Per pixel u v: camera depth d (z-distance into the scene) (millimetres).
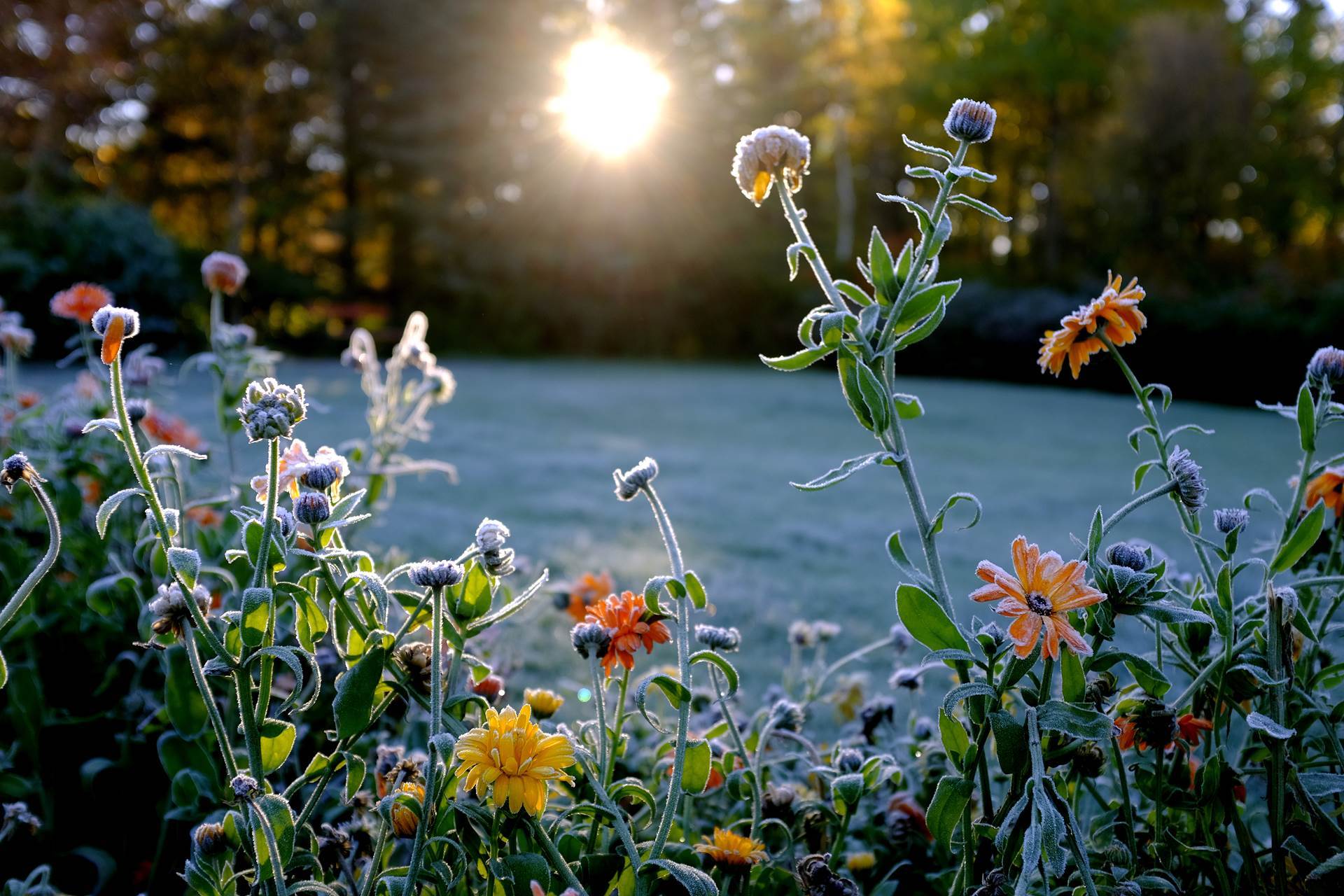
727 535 5254
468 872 1125
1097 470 8734
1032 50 26359
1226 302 17062
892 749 1764
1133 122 21984
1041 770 931
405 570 1063
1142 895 1111
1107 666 1032
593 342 22578
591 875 1135
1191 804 1138
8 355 2385
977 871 1128
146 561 1742
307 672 1536
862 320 1080
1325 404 1236
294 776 1656
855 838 1569
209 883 1092
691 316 23062
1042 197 29016
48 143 20938
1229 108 21609
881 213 28922
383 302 22766
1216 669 1155
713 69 23281
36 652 1854
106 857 1626
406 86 21859
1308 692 1231
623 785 1189
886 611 3791
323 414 9445
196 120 21812
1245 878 1146
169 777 1696
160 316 14648
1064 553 5062
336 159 23062
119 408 964
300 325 19672
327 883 1157
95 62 20734
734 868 1178
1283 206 23672
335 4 21344
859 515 6105
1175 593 1242
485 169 21922
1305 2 27609
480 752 970
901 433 1091
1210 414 14391
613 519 5531
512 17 21812
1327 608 1501
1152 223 21859
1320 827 1073
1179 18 23484
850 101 24953
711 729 1552
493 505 5719
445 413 11180
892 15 25125
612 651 1193
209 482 2461
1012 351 19062
